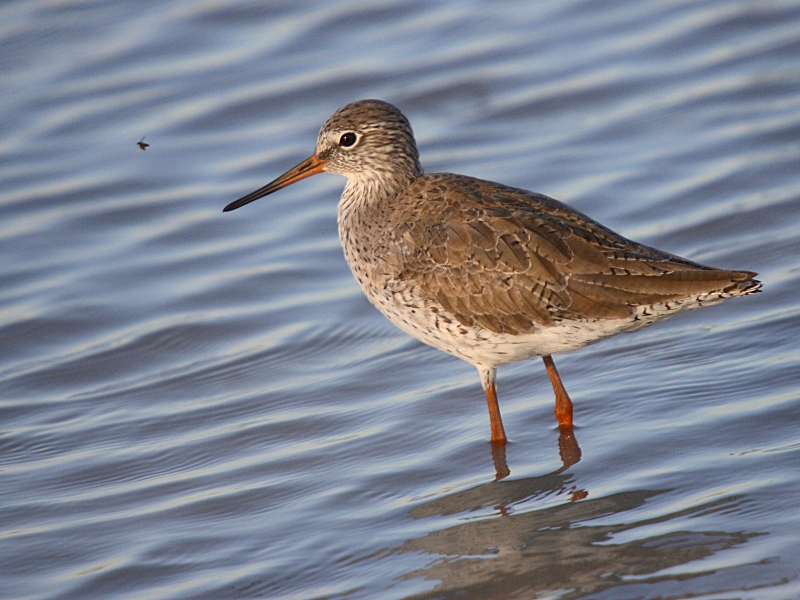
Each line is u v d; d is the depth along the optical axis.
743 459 11.45
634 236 17.52
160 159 21.08
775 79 21.38
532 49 23.53
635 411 13.00
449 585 9.92
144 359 15.67
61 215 19.53
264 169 20.52
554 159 19.97
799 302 15.02
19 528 11.64
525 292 12.04
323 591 10.02
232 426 13.74
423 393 14.21
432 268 12.48
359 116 13.72
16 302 17.11
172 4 26.05
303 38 24.52
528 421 13.21
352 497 11.74
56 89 23.25
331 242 18.62
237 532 11.21
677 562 9.79
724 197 18.23
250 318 16.58
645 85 21.95
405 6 25.47
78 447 13.44
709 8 24.08
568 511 10.95
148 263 18.16
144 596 10.18
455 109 21.95
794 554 9.64
